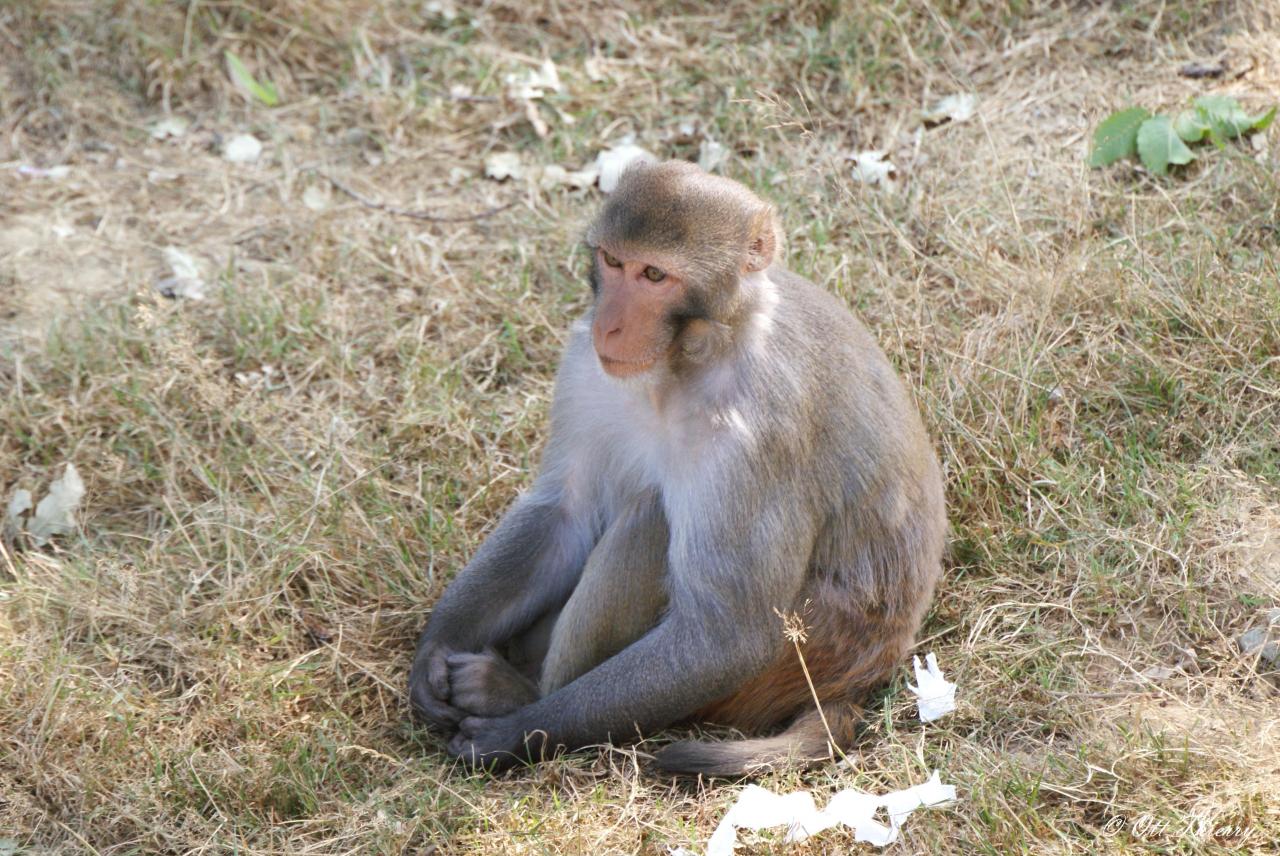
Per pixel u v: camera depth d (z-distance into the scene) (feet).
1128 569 36.37
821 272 46.03
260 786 32.22
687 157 53.62
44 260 49.93
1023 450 39.52
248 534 39.45
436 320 47.55
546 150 54.44
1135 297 42.93
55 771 32.50
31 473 42.27
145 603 37.65
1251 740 31.09
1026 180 48.98
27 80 56.65
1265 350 40.93
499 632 36.35
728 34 57.88
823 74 54.75
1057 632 35.40
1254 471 38.52
